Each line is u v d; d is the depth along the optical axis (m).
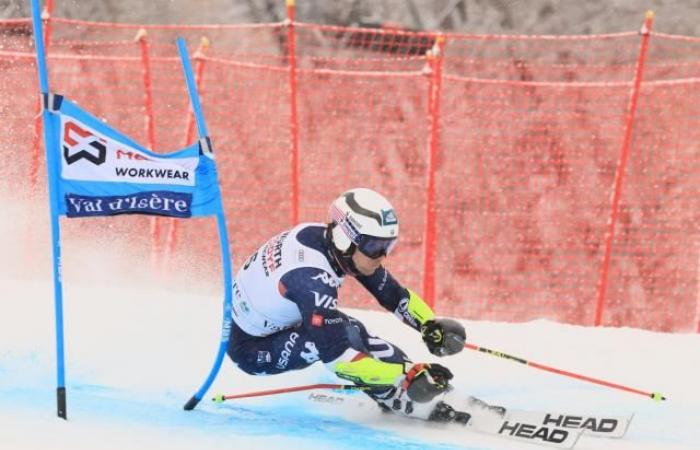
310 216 43.47
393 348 13.34
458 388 15.73
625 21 49.88
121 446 9.35
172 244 29.77
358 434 12.05
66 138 11.12
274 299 12.53
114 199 11.34
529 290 43.97
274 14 50.97
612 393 15.56
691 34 49.12
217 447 10.05
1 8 48.84
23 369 14.55
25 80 36.69
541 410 14.47
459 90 45.22
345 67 48.00
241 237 41.53
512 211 44.44
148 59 28.61
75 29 50.22
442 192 44.31
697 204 43.00
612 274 43.72
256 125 44.03
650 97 44.38
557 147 44.97
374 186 44.44
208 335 17.81
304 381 15.66
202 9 51.19
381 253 12.07
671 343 19.09
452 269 43.84
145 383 14.60
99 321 17.95
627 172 44.19
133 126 42.97
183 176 11.73
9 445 8.63
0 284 20.16
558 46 49.56
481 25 50.81
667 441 12.80
